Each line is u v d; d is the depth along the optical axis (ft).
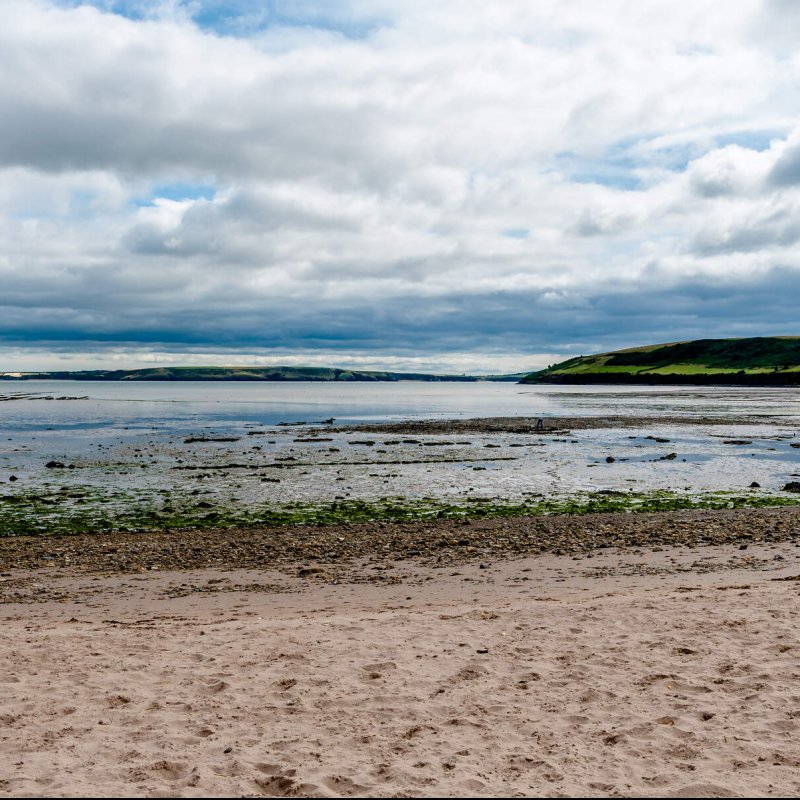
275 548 71.72
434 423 255.29
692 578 57.72
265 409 384.88
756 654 35.04
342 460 149.79
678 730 26.86
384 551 70.44
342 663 35.17
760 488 111.45
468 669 34.06
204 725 27.76
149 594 55.01
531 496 105.09
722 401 419.95
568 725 27.63
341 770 23.91
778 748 25.13
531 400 488.85
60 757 24.84
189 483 118.11
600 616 43.09
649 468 136.67
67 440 197.98
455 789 22.62
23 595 54.80
